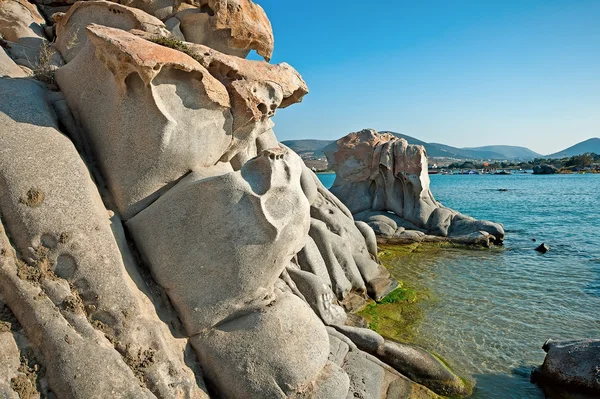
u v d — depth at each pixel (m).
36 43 7.86
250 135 6.08
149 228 5.12
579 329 9.55
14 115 4.80
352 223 11.95
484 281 13.21
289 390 4.83
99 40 4.89
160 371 4.47
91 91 5.43
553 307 10.94
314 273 9.25
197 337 5.01
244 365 4.81
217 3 7.90
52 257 4.39
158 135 5.19
